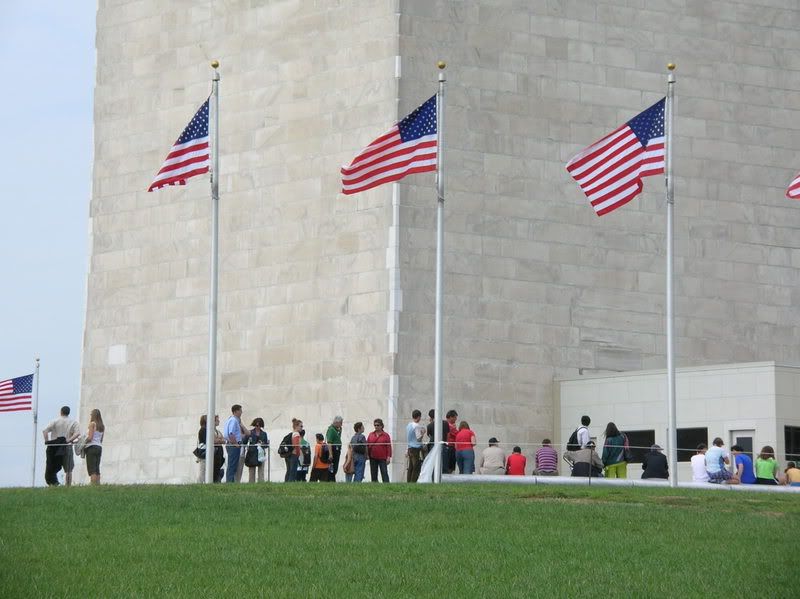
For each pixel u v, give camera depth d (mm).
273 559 25891
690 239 51938
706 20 52781
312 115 50562
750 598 23562
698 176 52219
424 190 48812
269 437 50031
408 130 40500
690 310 51656
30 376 51094
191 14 53531
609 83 51312
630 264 51188
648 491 35875
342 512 31000
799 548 27250
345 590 23781
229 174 52062
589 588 24078
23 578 24188
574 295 50312
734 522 30047
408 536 28156
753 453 45938
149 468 52500
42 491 35344
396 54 49031
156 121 53938
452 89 49438
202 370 51844
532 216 50031
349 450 43281
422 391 48125
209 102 41312
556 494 34750
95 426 40875
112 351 53938
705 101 52500
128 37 54812
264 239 51094
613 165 39625
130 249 53969
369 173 40219
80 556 25969
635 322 51031
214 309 41469
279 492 34938
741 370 46438
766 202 52969
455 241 49031
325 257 49719
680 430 47406
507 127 49969
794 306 53031
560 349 49969
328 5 50594
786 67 53656
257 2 52062
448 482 39219
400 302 48094
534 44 50562
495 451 43000
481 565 25625
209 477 40688
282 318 50438
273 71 51500
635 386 48094
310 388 49469
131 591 23438
